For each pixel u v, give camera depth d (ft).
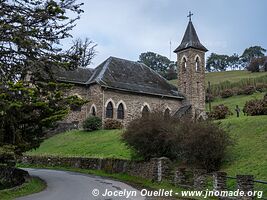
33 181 56.13
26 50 50.16
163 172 57.21
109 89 121.70
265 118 69.05
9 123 48.47
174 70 303.89
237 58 395.55
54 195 44.45
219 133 55.31
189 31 149.79
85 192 47.26
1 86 44.68
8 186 53.36
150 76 143.64
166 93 137.28
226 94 188.55
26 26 49.93
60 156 88.33
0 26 46.39
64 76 122.21
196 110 139.33
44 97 49.88
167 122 64.59
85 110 125.80
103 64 136.77
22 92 45.44
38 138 55.83
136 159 69.77
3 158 48.24
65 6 53.01
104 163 77.30
